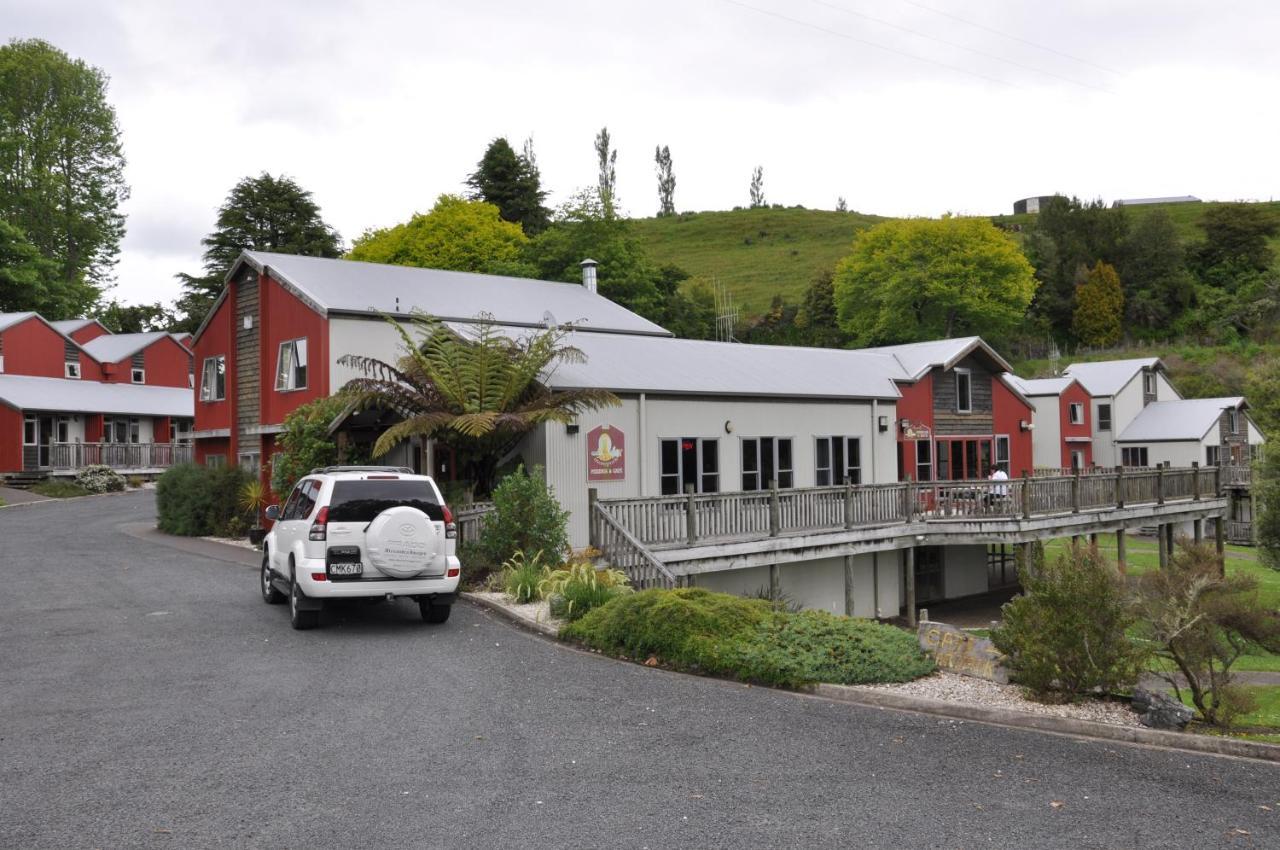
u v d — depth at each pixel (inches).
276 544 554.3
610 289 2285.9
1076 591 365.1
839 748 301.1
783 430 965.8
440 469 821.2
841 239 5315.0
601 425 807.1
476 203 2363.4
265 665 411.5
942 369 1218.0
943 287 2583.7
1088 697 366.9
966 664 403.9
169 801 247.9
